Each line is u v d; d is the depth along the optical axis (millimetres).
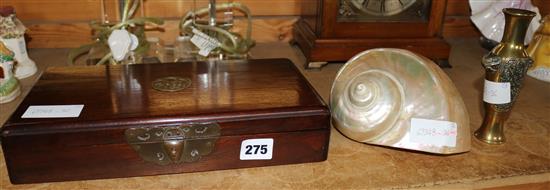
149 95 661
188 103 639
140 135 597
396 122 671
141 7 1030
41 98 642
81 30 1080
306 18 1066
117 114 603
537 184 678
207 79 726
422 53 995
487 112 727
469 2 1130
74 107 618
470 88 941
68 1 1061
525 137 757
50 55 1039
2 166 635
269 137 636
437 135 664
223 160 639
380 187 623
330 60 979
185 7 1114
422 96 667
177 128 603
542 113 844
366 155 690
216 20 1049
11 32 879
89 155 597
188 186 612
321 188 614
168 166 627
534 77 1003
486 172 662
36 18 1062
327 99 854
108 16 1028
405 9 975
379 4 960
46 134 572
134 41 900
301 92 691
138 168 621
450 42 1245
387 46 979
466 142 680
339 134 744
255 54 1083
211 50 939
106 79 716
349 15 961
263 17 1154
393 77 680
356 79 695
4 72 796
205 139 617
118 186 607
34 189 592
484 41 1179
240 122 616
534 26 1053
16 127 569
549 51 981
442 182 639
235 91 684
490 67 685
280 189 610
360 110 684
